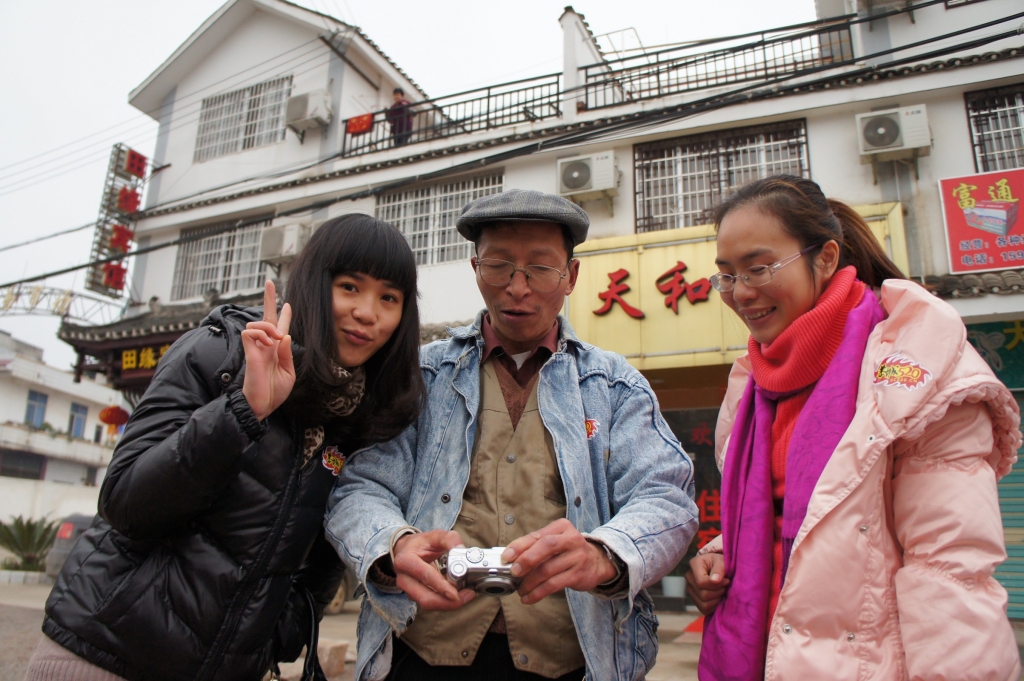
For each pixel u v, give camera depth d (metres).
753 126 8.03
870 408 1.39
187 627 1.44
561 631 1.59
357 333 1.67
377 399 1.76
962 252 6.86
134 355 9.77
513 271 1.79
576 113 8.95
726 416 1.99
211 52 12.02
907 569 1.30
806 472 1.45
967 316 6.64
